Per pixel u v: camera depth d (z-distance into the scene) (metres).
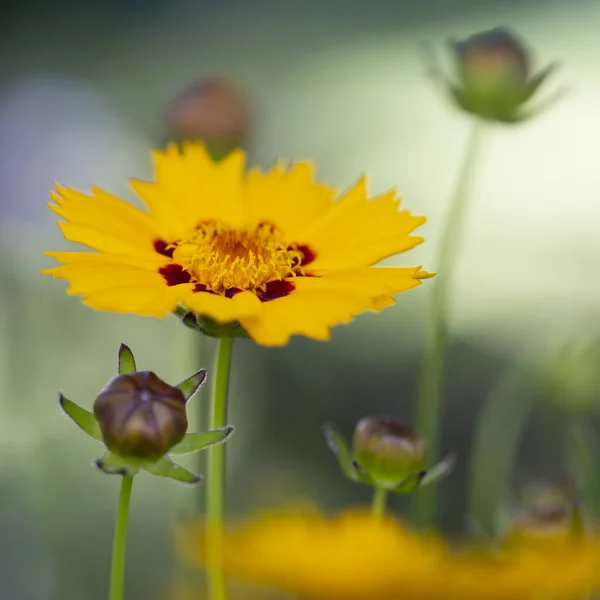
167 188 0.54
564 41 1.17
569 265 0.95
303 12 1.35
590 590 0.49
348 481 0.74
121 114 0.97
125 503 0.49
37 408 0.65
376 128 1.11
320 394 0.85
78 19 1.41
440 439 0.77
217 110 0.62
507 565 0.48
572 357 0.58
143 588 0.65
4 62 1.36
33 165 0.78
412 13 1.29
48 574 0.64
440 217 0.99
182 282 0.51
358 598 0.48
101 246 0.52
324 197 0.54
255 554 0.48
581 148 1.05
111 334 0.81
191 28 1.38
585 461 0.57
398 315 0.91
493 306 0.92
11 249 0.67
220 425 0.51
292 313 0.50
